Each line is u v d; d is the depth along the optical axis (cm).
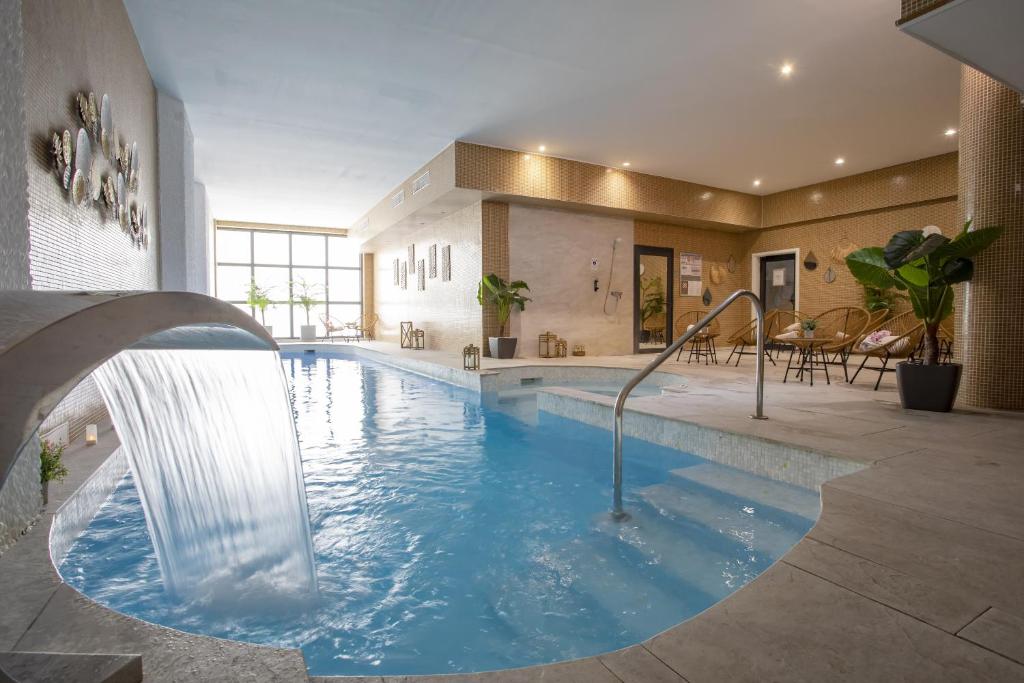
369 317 1491
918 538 176
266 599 194
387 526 263
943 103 623
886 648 120
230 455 188
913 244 363
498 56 525
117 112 416
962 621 130
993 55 280
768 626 129
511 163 795
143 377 163
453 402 602
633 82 576
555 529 259
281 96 616
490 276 828
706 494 298
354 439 435
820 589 145
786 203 1005
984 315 399
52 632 126
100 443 319
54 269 285
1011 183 386
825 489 220
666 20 462
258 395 176
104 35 381
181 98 618
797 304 1005
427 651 168
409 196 949
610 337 959
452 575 216
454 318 959
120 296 93
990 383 397
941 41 266
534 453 393
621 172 885
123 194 432
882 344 483
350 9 448
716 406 412
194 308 112
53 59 286
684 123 689
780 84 580
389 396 640
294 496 193
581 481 329
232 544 194
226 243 1374
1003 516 192
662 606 192
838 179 925
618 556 231
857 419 360
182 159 622
